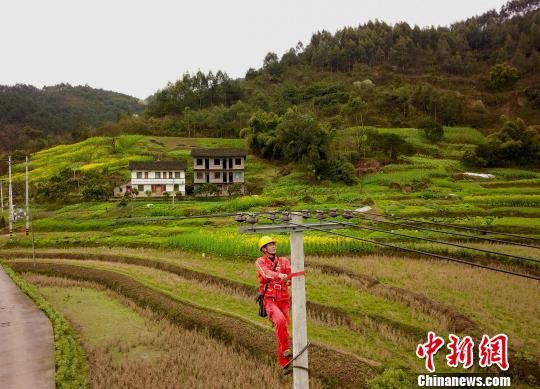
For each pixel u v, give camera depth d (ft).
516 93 473.67
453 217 152.87
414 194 201.46
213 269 105.60
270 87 546.67
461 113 422.82
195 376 52.65
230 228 160.97
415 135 347.56
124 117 513.45
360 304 72.95
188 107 468.75
